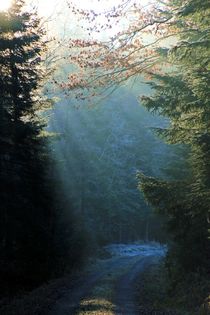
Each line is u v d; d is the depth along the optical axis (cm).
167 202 1836
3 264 2544
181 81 1616
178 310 1820
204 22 1315
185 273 2369
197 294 1941
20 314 1716
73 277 3503
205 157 1462
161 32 1650
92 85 1639
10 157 2483
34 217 2694
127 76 1633
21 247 2694
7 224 2533
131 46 1588
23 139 2553
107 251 7212
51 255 3400
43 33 2659
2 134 2347
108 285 2852
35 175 2733
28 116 2927
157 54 1577
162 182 1886
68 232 4212
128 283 3045
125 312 1723
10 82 2491
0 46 2420
